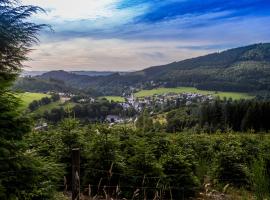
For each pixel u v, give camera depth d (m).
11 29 6.12
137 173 9.68
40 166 5.62
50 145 10.48
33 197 5.49
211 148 15.52
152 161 9.91
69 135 10.15
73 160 6.18
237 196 10.18
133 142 11.34
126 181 9.69
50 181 5.71
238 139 16.55
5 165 5.05
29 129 5.59
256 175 9.24
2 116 5.22
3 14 6.14
